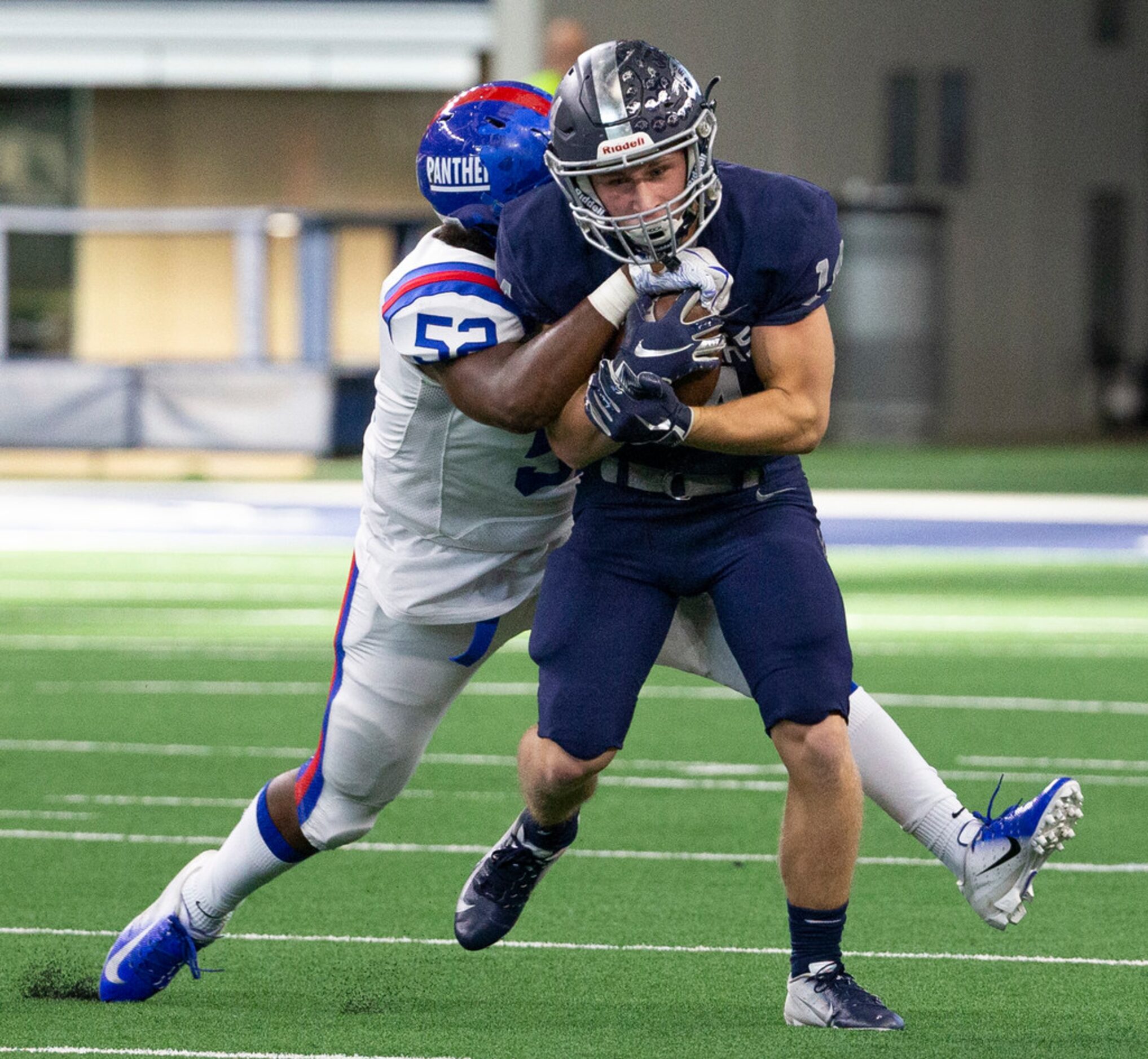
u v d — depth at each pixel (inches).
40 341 3196.4
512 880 510.9
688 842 702.5
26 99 3161.9
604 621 461.7
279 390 2191.2
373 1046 462.6
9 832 714.8
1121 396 3641.7
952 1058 448.8
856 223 3378.4
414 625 488.4
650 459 456.4
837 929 471.5
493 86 472.7
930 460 3026.6
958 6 3513.8
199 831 717.3
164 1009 497.7
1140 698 1009.5
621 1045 461.7
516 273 446.9
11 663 1116.5
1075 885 635.5
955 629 1264.8
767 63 3452.3
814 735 451.5
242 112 3154.5
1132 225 3651.6
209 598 1409.9
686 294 426.0
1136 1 3607.3
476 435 470.3
